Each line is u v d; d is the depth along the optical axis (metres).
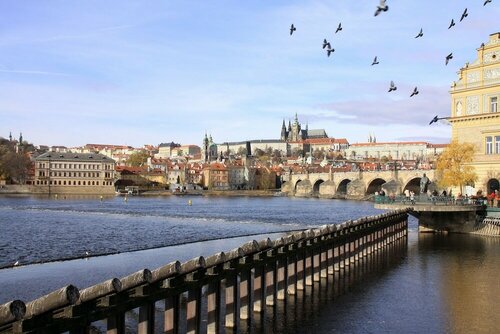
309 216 134.12
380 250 59.59
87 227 92.94
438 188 103.69
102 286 18.12
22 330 15.54
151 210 154.38
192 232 85.50
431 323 30.42
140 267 48.12
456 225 76.50
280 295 33.97
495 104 81.94
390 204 72.44
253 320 29.72
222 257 25.36
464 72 86.44
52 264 49.84
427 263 50.69
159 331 27.30
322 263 41.59
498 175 81.00
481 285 40.69
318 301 34.75
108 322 19.03
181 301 34.97
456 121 86.88
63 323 16.86
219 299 26.08
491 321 30.92
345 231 47.06
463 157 83.94
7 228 89.31
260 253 30.05
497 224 72.12
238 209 168.00
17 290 38.19
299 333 27.91
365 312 32.44
